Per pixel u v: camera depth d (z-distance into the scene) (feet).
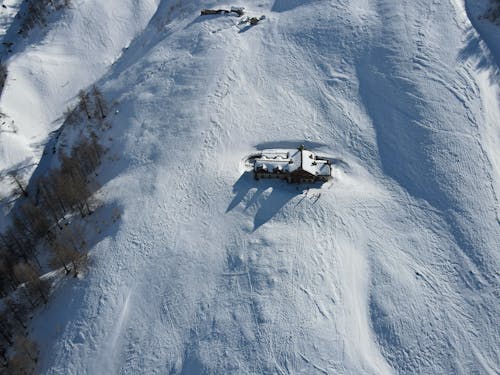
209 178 210.38
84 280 184.96
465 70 237.04
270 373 154.71
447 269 177.47
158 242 191.31
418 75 235.81
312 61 258.37
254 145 224.74
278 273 175.94
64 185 214.90
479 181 198.90
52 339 173.17
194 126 233.76
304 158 201.87
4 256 202.69
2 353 173.27
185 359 160.97
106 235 199.41
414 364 156.76
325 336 161.17
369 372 154.51
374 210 195.52
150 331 168.96
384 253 182.19
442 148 209.67
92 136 257.55
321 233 188.03
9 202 247.50
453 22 259.80
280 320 164.76
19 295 186.19
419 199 198.39
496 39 253.03
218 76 256.73
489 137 213.46
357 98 237.45
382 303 168.96
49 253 205.46
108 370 162.91
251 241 186.29
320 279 174.60
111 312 174.81
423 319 165.27
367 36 260.01
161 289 178.29
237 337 162.50
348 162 215.31
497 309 167.02
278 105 240.12
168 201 204.54
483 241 182.80
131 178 220.43
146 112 252.42
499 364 156.56
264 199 199.21
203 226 194.29
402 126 221.66
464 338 161.38
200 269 181.37
